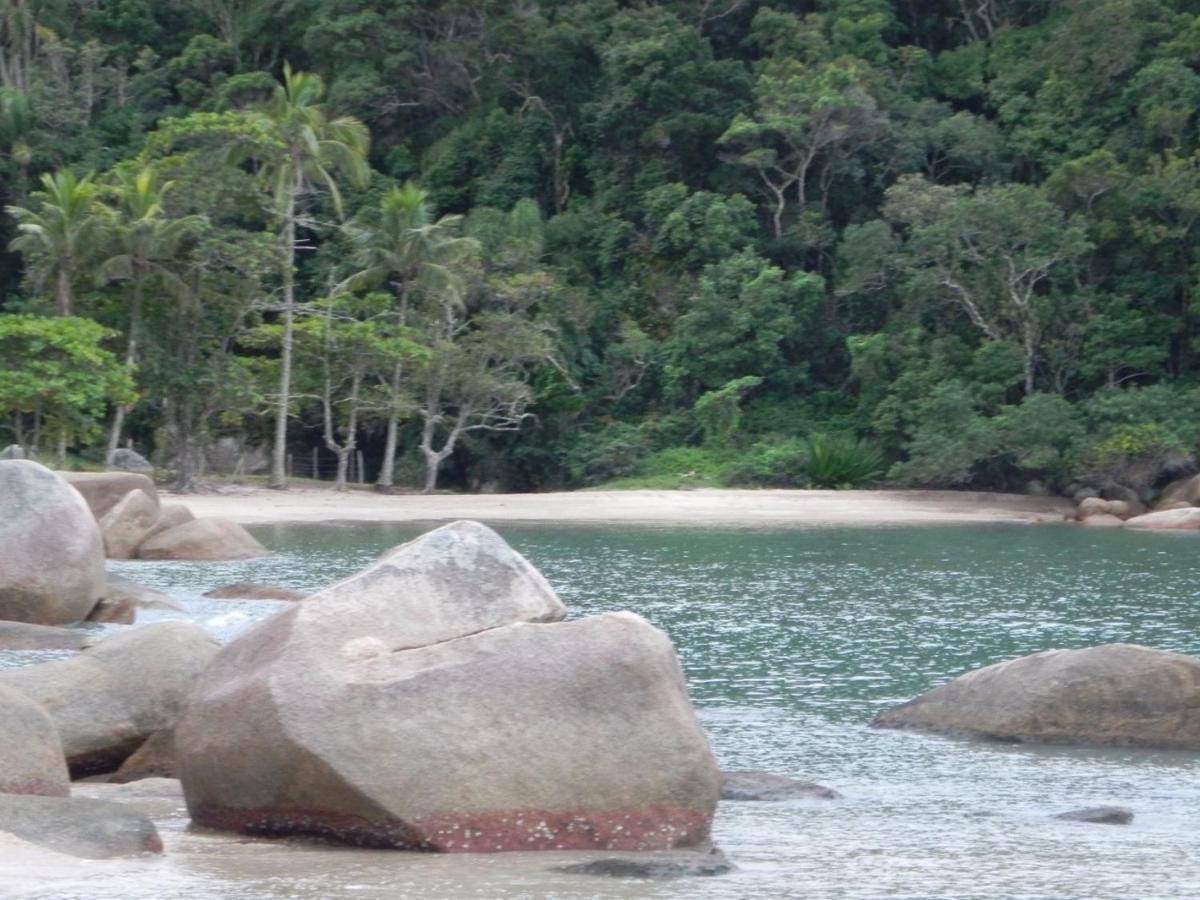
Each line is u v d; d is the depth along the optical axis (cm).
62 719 1247
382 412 6228
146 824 956
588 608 2644
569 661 1016
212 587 2681
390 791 961
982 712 1527
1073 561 3706
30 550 2061
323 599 1041
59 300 5597
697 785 1011
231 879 872
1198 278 6281
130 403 5325
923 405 6138
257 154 5994
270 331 5972
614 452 6738
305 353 6162
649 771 1000
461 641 1020
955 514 5559
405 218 6181
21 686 1265
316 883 865
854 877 937
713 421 6744
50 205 5491
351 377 6266
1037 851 1034
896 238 6719
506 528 4716
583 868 916
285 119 5947
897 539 4438
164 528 3338
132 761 1250
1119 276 6519
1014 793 1264
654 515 5284
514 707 995
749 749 1467
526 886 867
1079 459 5875
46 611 2053
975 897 889
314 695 984
